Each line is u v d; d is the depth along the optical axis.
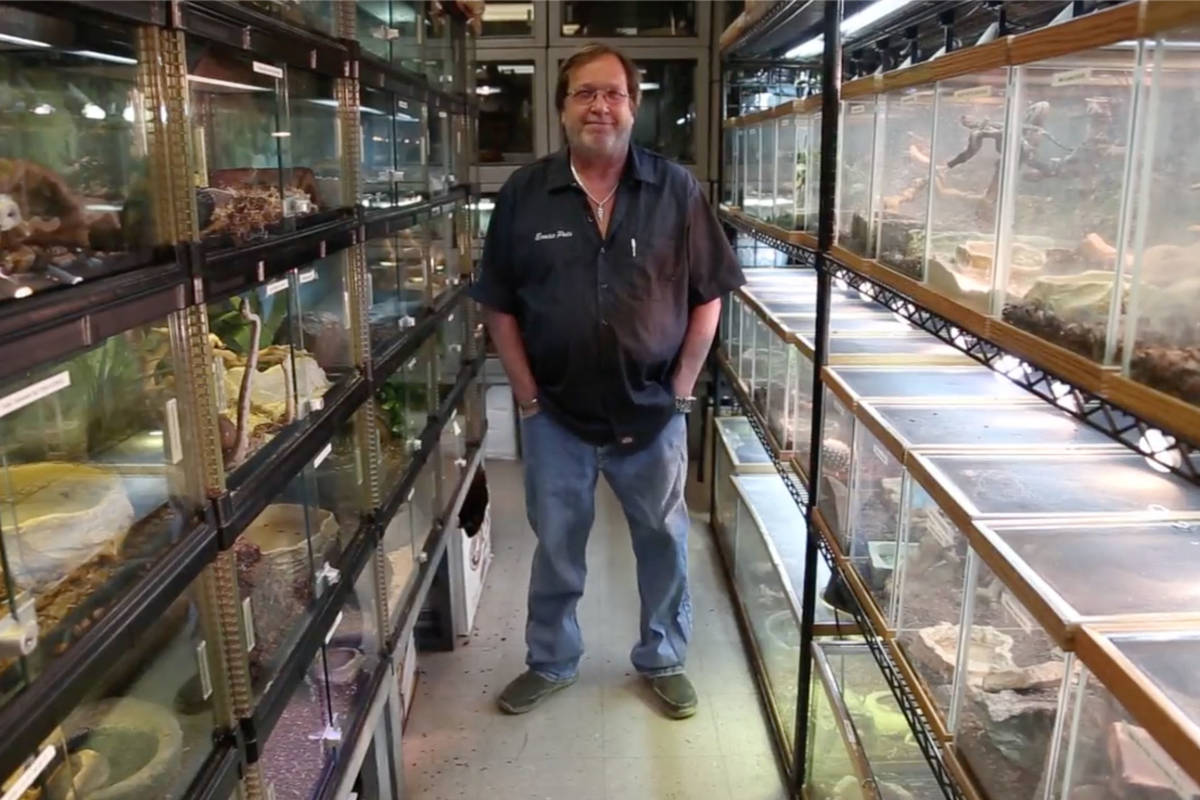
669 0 3.83
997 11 1.72
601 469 2.42
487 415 4.11
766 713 2.40
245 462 1.25
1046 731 0.96
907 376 1.77
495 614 2.93
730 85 3.47
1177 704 0.72
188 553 1.05
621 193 2.22
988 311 1.06
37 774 0.83
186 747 1.10
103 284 0.89
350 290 1.75
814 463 1.92
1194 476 0.69
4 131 0.87
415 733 2.34
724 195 3.54
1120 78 0.78
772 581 2.43
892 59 2.43
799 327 2.23
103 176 0.96
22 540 0.84
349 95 1.70
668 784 2.15
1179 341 0.70
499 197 2.35
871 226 1.54
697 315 2.38
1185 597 0.91
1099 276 0.82
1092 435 1.39
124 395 0.98
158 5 0.98
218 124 1.21
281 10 1.41
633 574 3.16
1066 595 0.92
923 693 1.25
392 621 1.97
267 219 1.31
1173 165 0.71
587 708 2.44
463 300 2.98
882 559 1.52
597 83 2.11
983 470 1.25
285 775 1.38
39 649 0.82
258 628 1.30
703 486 3.94
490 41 3.82
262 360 1.35
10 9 0.78
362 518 1.83
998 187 1.03
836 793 1.82
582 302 2.22
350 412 1.68
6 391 0.77
